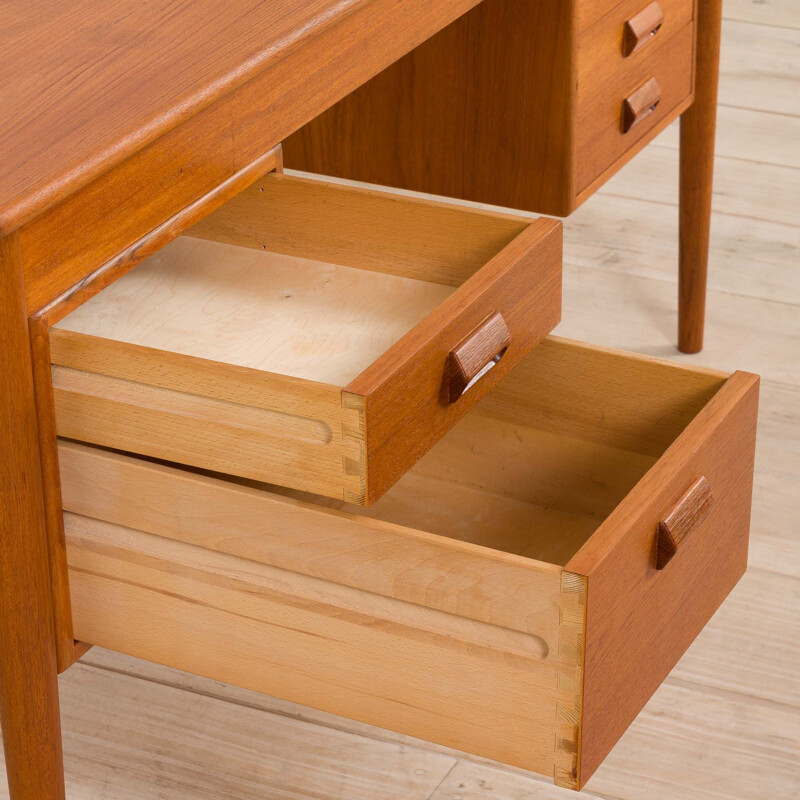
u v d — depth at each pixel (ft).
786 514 6.53
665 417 4.98
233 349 4.65
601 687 3.89
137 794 5.09
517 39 5.87
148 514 4.14
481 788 5.13
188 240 5.39
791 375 7.56
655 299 8.27
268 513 3.97
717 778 5.16
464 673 3.92
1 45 4.17
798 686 5.58
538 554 5.32
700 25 6.88
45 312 3.80
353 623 4.03
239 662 4.31
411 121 6.40
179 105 3.74
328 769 5.21
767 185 9.52
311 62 4.26
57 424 4.16
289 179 5.08
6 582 3.91
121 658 5.77
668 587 4.28
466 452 5.58
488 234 4.83
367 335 4.72
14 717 4.13
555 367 5.12
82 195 3.65
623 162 6.52
